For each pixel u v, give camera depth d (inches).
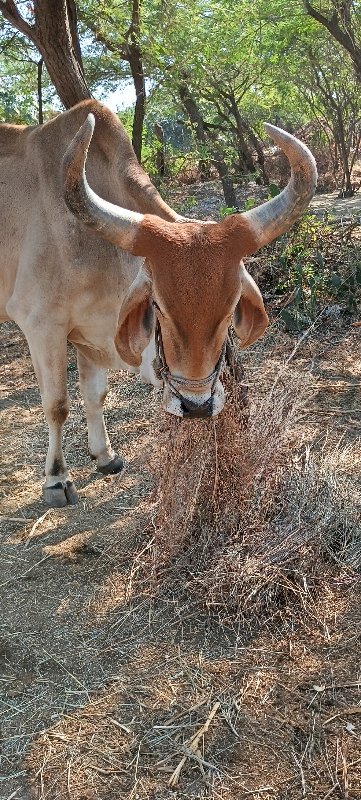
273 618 121.1
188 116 567.5
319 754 97.0
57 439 158.6
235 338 139.9
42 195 148.1
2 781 96.1
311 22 563.5
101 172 144.0
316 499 142.0
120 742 100.7
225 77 616.4
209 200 513.3
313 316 249.8
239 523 135.9
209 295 101.0
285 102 737.0
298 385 183.6
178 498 132.0
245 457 136.6
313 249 278.4
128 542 142.9
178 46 412.5
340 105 627.5
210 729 101.8
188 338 103.9
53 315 148.0
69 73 253.0
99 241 142.2
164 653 116.3
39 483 170.9
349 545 135.3
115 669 113.8
